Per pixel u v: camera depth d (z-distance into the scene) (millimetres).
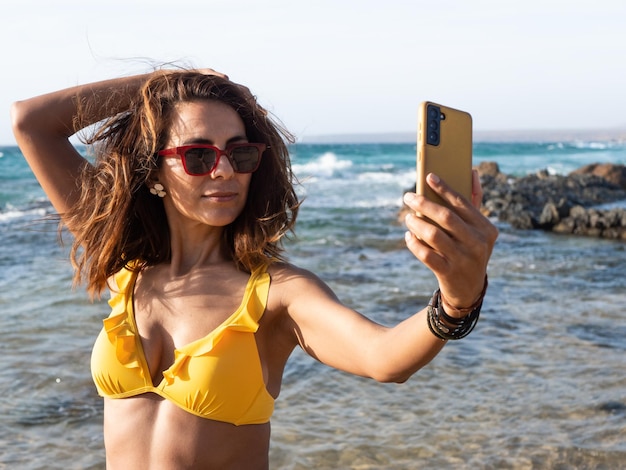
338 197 28688
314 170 50250
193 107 2377
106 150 2627
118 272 2611
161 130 2410
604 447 4949
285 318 2330
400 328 1912
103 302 9047
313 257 12930
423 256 1596
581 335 7727
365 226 18188
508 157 78812
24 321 8102
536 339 7566
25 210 22516
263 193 2459
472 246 1578
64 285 10141
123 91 2695
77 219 2701
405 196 1601
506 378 6352
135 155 2498
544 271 11953
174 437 2275
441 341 1786
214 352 2268
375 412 5633
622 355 6992
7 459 4789
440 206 1561
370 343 1979
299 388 6148
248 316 2291
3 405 5660
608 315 8648
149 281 2529
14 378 6203
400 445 5039
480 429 5293
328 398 5930
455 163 1787
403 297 9445
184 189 2377
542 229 19375
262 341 2342
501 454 4883
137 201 2551
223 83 2443
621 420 5383
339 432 5262
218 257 2502
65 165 2793
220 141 2354
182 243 2523
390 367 1908
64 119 2764
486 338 7590
